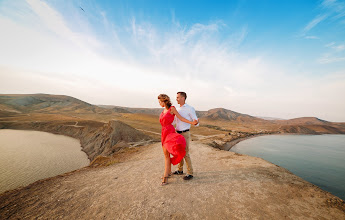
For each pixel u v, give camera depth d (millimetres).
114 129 32438
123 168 5109
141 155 8336
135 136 32062
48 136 53500
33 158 29422
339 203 2523
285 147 73688
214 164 5141
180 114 3451
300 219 2166
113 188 3436
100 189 3430
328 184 33875
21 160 27875
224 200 2758
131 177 4078
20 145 38969
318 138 128625
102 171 4957
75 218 2418
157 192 3115
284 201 2658
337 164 49594
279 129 156000
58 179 4242
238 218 2250
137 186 3459
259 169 4316
